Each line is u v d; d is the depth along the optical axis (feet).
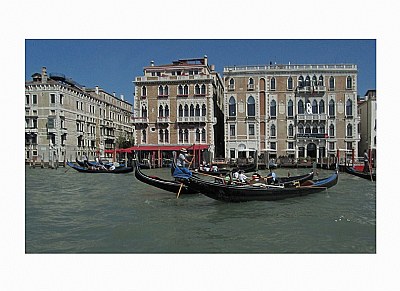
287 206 41.73
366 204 43.19
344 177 82.84
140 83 131.44
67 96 148.97
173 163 47.78
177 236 29.45
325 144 125.90
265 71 127.65
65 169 121.08
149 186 65.31
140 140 132.36
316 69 125.80
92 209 41.34
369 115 129.90
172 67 133.18
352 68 124.88
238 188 41.50
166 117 129.39
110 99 198.49
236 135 128.88
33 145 142.51
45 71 147.43
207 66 137.39
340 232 30.25
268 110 128.16
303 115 126.11
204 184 41.01
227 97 129.59
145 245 27.43
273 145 128.36
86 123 165.58
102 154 180.86
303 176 58.75
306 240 28.12
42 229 32.17
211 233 30.27
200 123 127.75
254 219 35.09
